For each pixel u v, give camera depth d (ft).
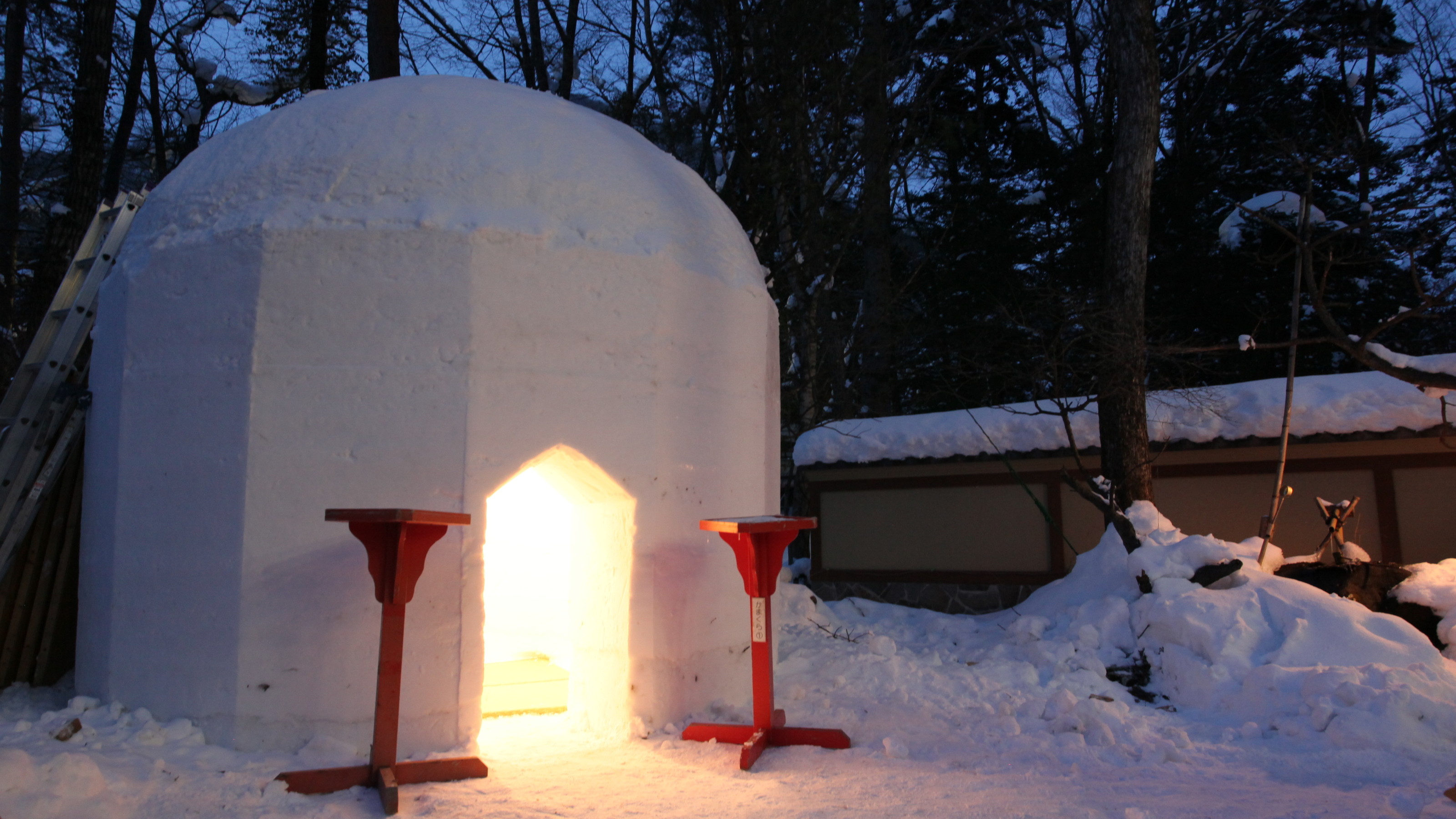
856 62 38.55
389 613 14.38
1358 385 27.25
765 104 37.47
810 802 13.55
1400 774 14.67
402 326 16.67
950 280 57.93
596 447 17.75
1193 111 60.64
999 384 54.49
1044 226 60.18
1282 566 24.20
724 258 20.97
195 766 14.43
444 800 13.66
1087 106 66.28
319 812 12.94
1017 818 12.58
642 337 18.49
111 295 18.58
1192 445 29.04
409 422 16.46
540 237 17.57
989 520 33.01
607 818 12.89
